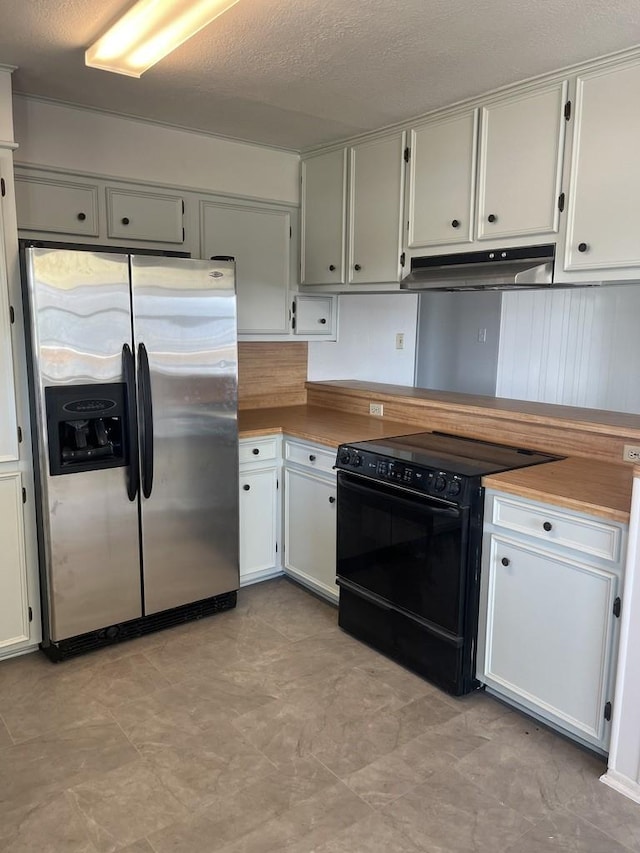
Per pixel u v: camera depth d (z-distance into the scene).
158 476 2.80
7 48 2.28
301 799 1.91
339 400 3.91
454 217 2.86
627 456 2.50
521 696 2.27
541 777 2.02
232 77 2.54
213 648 2.79
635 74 2.18
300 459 3.24
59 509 2.57
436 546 2.41
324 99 2.78
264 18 2.02
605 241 2.31
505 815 1.86
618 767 1.96
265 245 3.63
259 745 2.15
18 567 2.63
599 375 5.12
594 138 2.31
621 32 2.08
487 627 2.37
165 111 2.97
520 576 2.22
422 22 2.04
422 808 1.88
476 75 2.48
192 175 3.30
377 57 2.33
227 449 3.01
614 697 1.95
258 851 1.72
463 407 3.14
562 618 2.10
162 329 2.72
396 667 2.65
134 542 2.78
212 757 2.09
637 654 1.87
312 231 3.66
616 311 5.05
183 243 3.32
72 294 2.48
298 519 3.29
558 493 2.09
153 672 2.60
